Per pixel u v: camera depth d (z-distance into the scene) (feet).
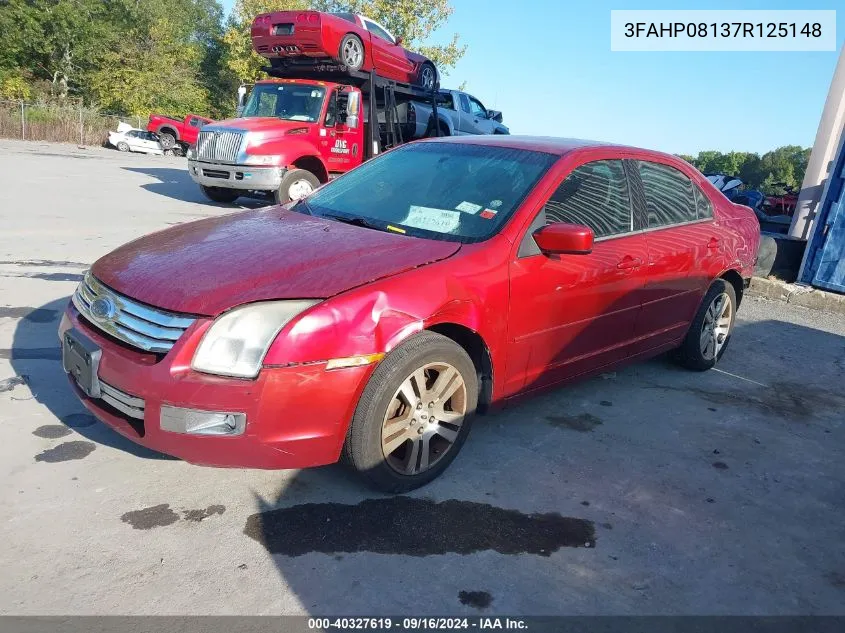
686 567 9.32
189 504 9.73
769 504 11.21
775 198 43.04
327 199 13.48
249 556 8.71
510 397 11.92
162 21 156.04
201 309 8.91
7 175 45.96
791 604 8.79
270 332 8.84
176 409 8.71
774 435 13.96
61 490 9.78
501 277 10.94
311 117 39.34
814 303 26.14
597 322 13.07
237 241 10.94
